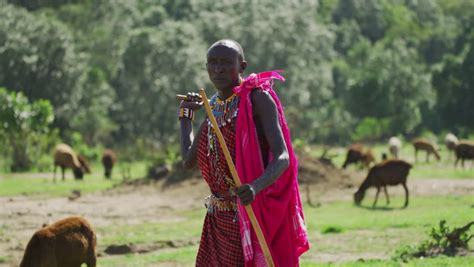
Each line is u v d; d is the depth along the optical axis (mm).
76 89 147375
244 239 11516
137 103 152375
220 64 11922
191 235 36938
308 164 63906
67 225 24141
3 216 46062
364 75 174750
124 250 33250
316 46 175750
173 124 148750
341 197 54719
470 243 29125
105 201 55844
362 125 156875
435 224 35250
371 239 32469
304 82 166125
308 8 181625
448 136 95000
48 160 98438
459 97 164250
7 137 94500
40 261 23234
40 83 145125
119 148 130125
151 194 60125
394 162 48469
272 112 11633
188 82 147000
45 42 145125
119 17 192625
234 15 173125
